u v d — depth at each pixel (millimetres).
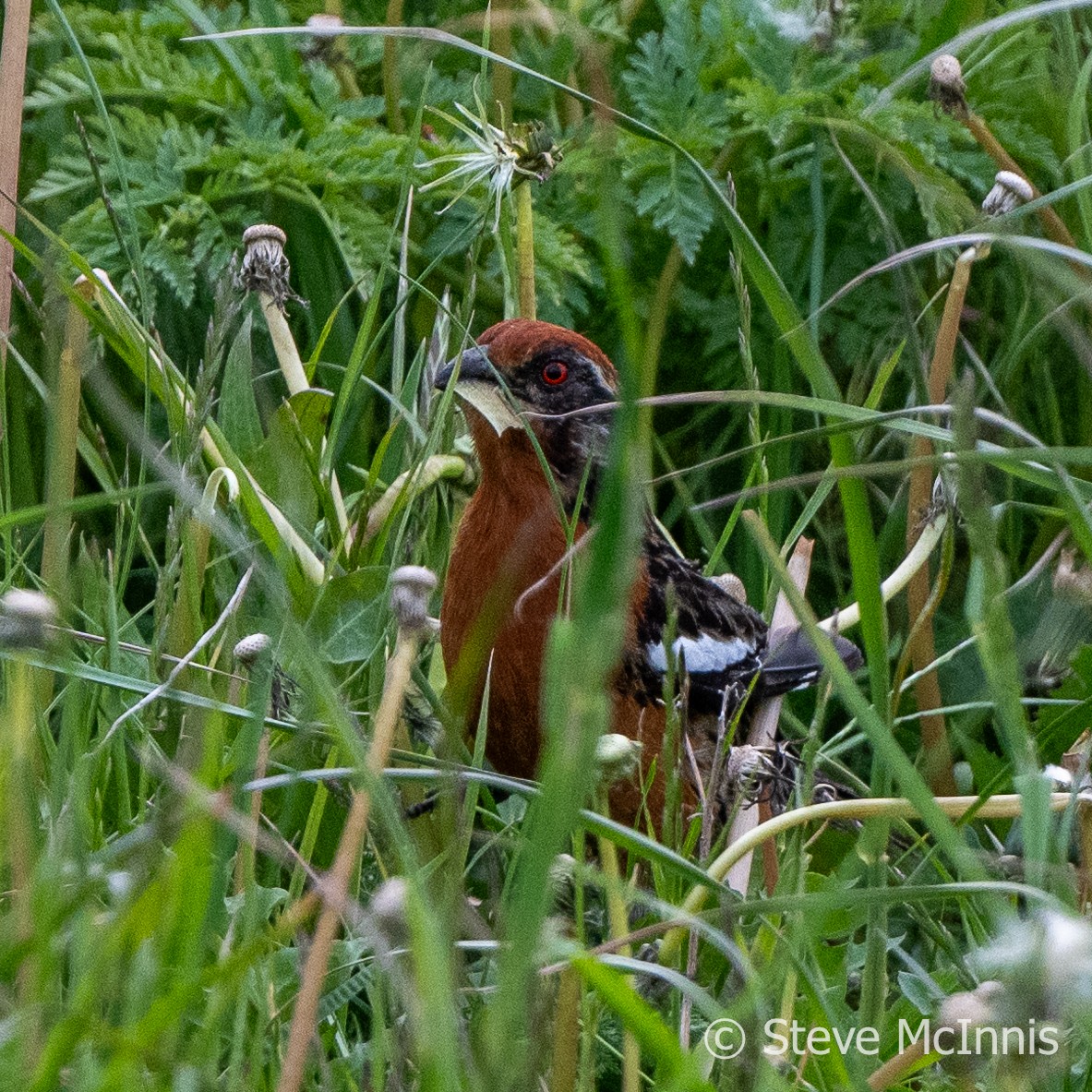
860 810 5172
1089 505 6434
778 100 9555
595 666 3508
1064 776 5590
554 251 9516
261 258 8062
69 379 6660
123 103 10406
